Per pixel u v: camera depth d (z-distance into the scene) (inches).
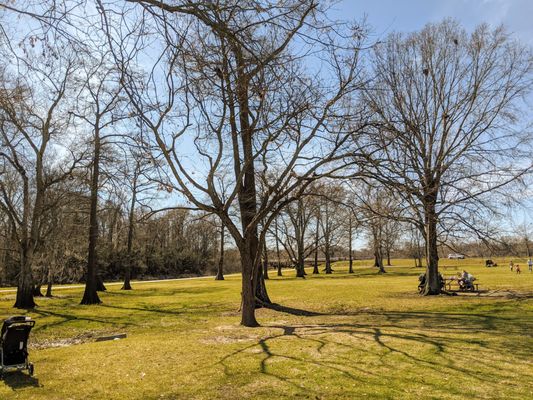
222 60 314.3
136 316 773.3
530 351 394.9
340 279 1828.2
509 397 269.7
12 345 331.3
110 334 591.8
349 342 442.6
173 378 321.7
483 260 3508.9
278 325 598.2
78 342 541.3
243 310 601.0
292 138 516.4
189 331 567.8
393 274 2241.6
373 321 617.9
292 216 1900.8
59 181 997.2
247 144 656.4
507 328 525.7
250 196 734.5
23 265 946.7
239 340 474.0
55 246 1243.2
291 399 271.9
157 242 2615.7
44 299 1175.0
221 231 2169.0
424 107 959.0
